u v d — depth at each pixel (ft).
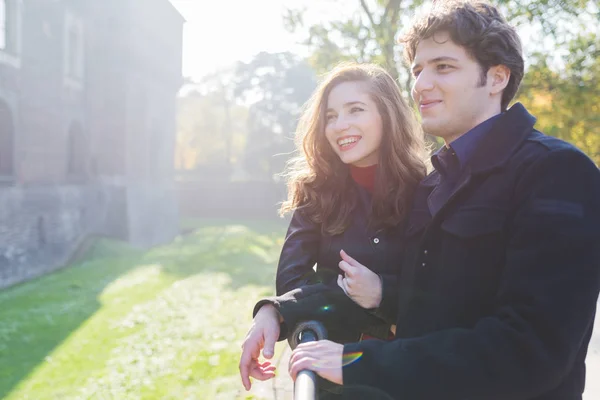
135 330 34.27
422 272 4.72
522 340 3.63
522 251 3.95
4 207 61.93
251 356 5.10
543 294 3.70
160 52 124.98
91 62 102.37
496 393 3.65
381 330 5.90
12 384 25.27
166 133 132.26
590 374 14.35
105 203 100.99
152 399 20.90
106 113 106.52
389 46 32.71
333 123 6.45
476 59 4.69
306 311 5.39
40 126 81.25
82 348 31.14
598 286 3.77
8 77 72.74
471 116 4.79
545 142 4.29
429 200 5.05
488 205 4.33
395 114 6.39
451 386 3.68
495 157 4.45
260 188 187.42
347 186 6.63
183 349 28.27
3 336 34.53
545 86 33.37
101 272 66.85
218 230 144.05
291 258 6.58
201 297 44.88
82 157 98.48
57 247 75.92
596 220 3.85
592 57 32.35
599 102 33.68
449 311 4.43
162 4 124.57
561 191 3.95
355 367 3.87
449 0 4.87
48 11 83.66
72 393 23.26
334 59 35.88
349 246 6.39
